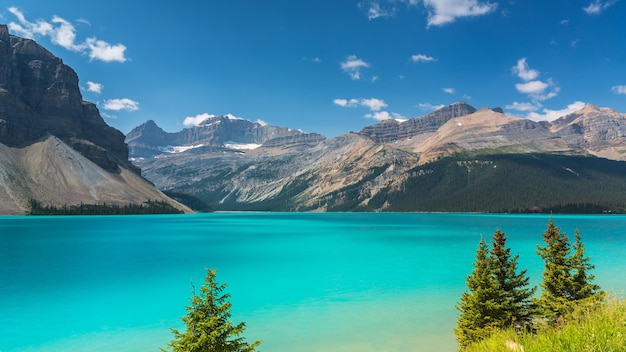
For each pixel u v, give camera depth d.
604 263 57.66
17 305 35.25
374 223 196.62
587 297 24.69
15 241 90.56
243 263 60.59
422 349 24.92
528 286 41.59
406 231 136.25
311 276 49.53
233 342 17.33
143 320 31.08
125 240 96.25
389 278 48.03
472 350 13.02
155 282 45.09
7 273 50.59
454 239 104.12
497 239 24.80
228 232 131.62
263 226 173.00
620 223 173.38
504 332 13.19
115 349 25.25
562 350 10.34
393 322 30.42
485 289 23.41
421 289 41.75
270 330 28.75
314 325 29.77
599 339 10.38
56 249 76.38
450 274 50.75
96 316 32.06
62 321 30.77
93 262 60.47
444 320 30.88
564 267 26.16
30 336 27.52
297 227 164.62
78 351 24.92
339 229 150.25
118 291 40.59
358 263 60.75
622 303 14.62
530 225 165.88
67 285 43.34
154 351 24.97
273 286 43.59
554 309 24.88
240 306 35.31
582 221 193.88
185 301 36.72
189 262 61.09
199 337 16.39
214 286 17.23
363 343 26.06
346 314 32.62
